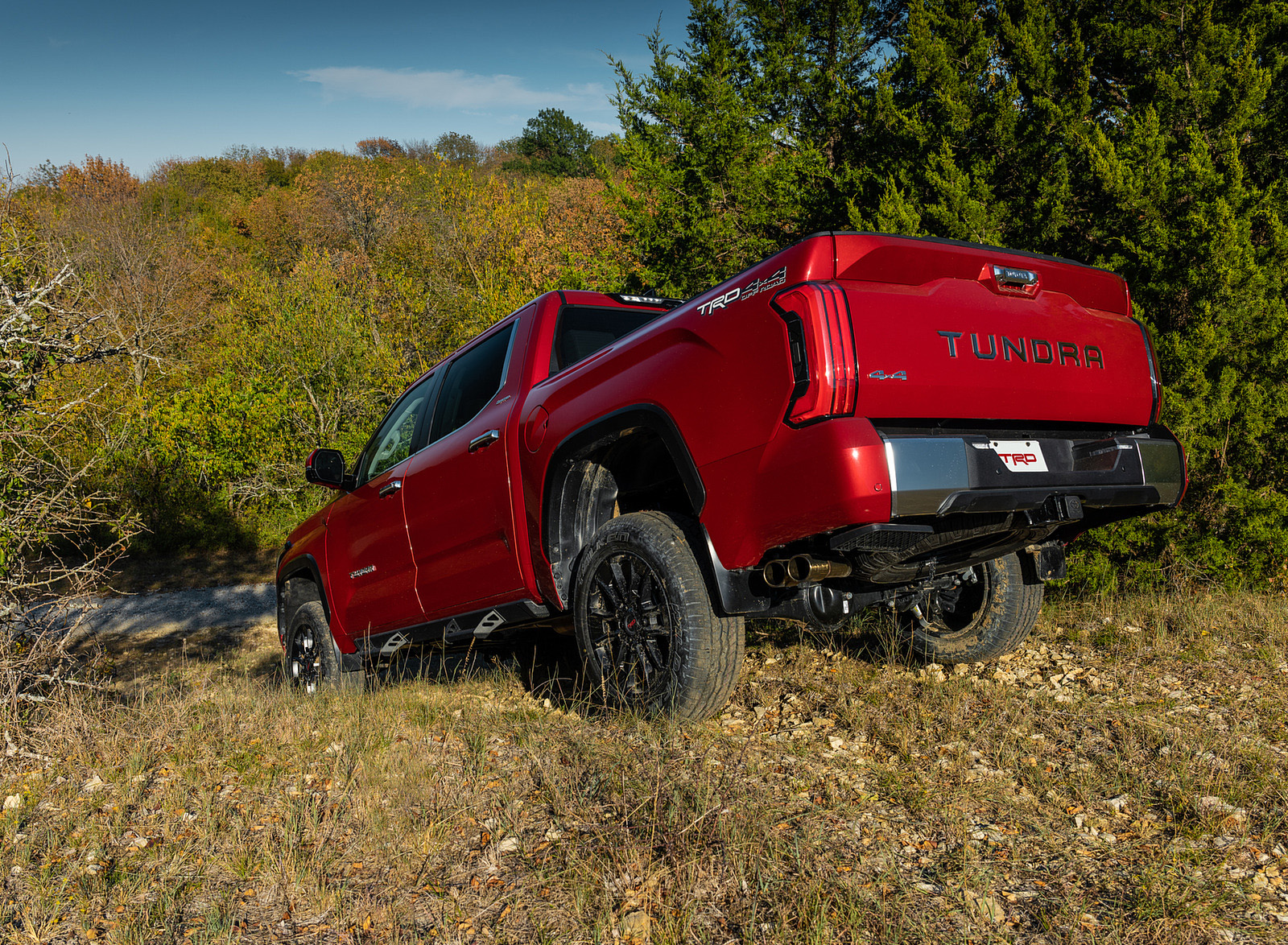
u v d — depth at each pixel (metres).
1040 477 2.84
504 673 4.82
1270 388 5.50
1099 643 4.28
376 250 35.12
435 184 24.17
